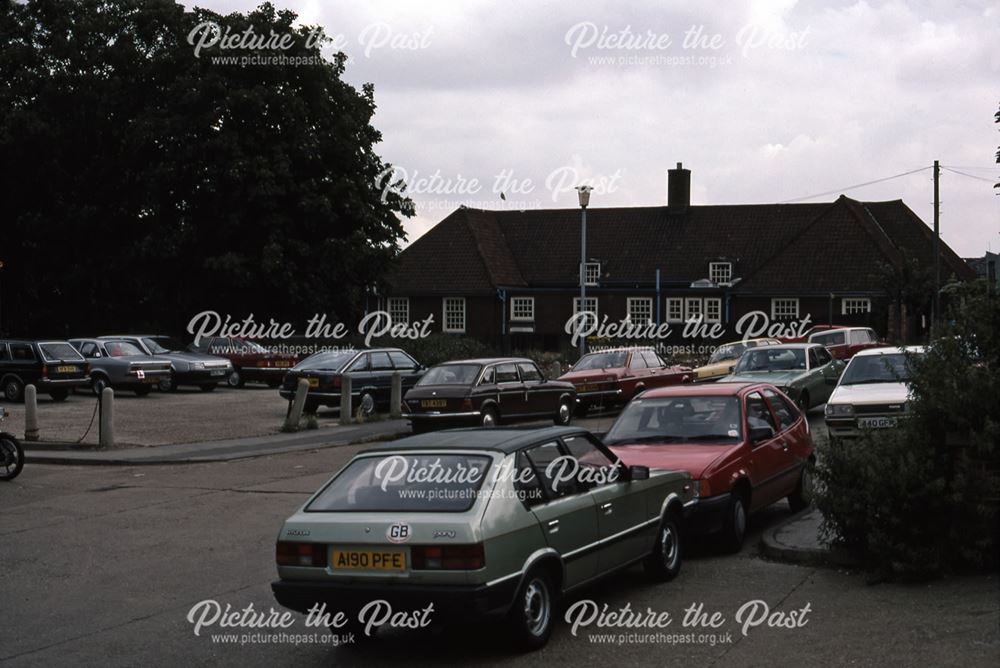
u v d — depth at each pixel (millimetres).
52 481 17266
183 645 8445
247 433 24094
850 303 58062
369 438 22953
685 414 12430
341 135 46625
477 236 66125
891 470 9539
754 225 64812
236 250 45000
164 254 43906
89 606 9648
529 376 24984
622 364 28953
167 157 44094
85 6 47469
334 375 27516
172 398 34031
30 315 50125
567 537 8367
